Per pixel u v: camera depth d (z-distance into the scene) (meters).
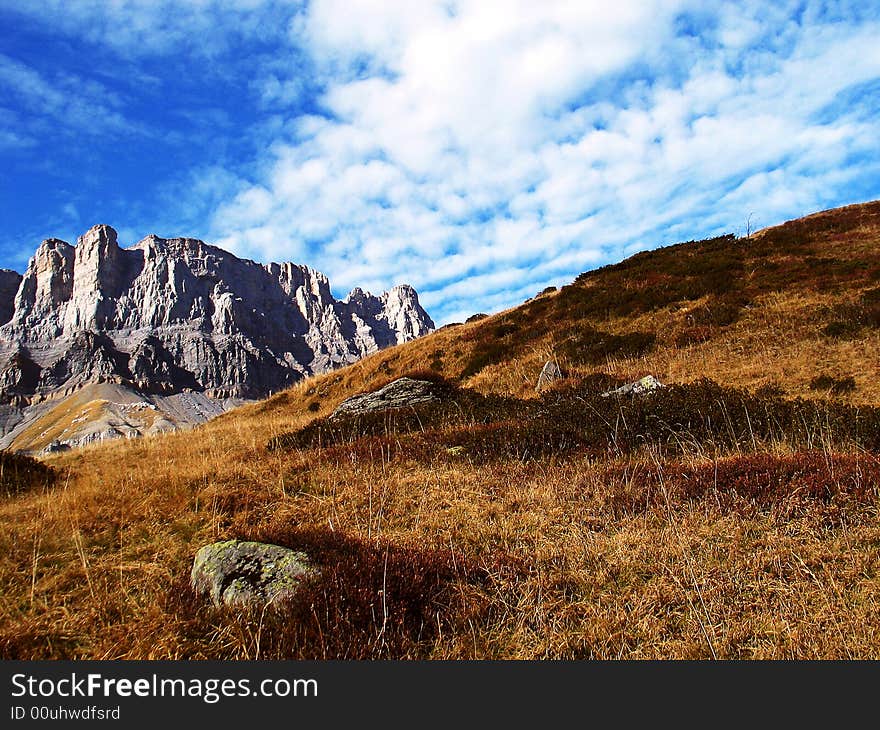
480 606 4.88
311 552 5.57
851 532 5.56
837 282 20.28
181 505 7.75
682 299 23.03
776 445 8.94
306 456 11.31
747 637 4.34
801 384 14.02
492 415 14.39
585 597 5.10
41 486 10.13
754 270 23.81
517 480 8.66
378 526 7.07
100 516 7.44
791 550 5.40
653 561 5.56
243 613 4.63
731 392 12.12
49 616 4.89
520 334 25.23
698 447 9.06
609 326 22.75
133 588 5.52
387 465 9.97
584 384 17.61
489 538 6.58
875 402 11.91
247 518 7.46
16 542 6.43
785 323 18.23
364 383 27.72
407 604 4.75
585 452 9.83
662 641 4.39
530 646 4.43
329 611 4.52
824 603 4.55
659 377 17.00
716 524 6.18
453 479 8.85
